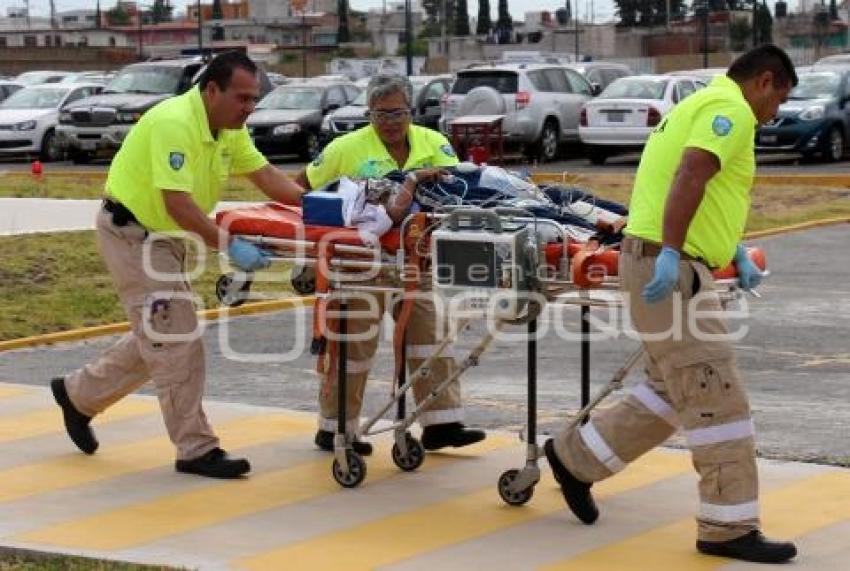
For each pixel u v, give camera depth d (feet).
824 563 22.41
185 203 26.40
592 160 104.22
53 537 24.03
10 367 39.17
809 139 98.48
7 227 65.51
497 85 104.47
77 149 110.83
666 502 25.70
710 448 22.31
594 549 23.20
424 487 26.86
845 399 34.45
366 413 33.37
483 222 24.06
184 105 26.78
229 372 38.42
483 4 359.87
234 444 30.09
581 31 284.20
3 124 113.60
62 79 134.41
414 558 22.86
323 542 23.71
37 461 28.86
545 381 36.94
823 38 264.31
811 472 27.55
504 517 25.00
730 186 22.26
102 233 27.55
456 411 28.63
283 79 127.44
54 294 47.57
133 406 33.27
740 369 38.06
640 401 23.63
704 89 22.49
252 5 404.57
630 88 102.73
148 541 23.80
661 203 22.24
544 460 28.48
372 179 26.02
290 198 28.37
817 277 53.88
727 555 22.57
